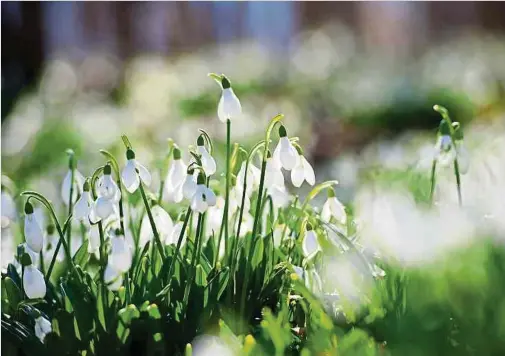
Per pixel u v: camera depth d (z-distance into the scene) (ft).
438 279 3.36
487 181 4.08
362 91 11.46
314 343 3.21
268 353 3.22
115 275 3.29
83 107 11.33
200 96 10.89
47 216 4.35
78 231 4.03
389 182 4.41
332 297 3.41
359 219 3.86
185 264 3.41
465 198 3.92
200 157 3.36
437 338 3.25
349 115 10.39
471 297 3.31
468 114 10.78
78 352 3.30
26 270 3.28
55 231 3.72
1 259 3.72
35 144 7.87
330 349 3.21
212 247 3.57
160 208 3.51
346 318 3.36
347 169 5.70
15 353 3.32
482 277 3.34
